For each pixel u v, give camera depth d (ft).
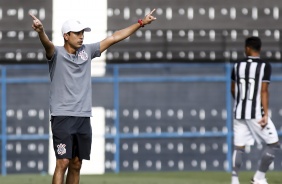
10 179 118.52
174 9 154.10
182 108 142.51
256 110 86.74
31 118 141.79
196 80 141.79
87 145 64.64
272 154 87.56
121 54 151.43
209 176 123.13
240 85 87.56
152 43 152.35
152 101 142.10
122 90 141.79
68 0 151.64
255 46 87.30
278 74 142.82
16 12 152.35
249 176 119.85
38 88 142.10
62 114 62.64
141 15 153.28
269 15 154.51
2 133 139.13
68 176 66.18
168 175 127.13
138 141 140.46
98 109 140.97
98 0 152.25
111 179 117.39
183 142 141.18
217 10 154.30
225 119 142.10
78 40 62.49
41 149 141.18
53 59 62.69
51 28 151.64
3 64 150.51
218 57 152.35
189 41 152.66
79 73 63.10
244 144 88.43
